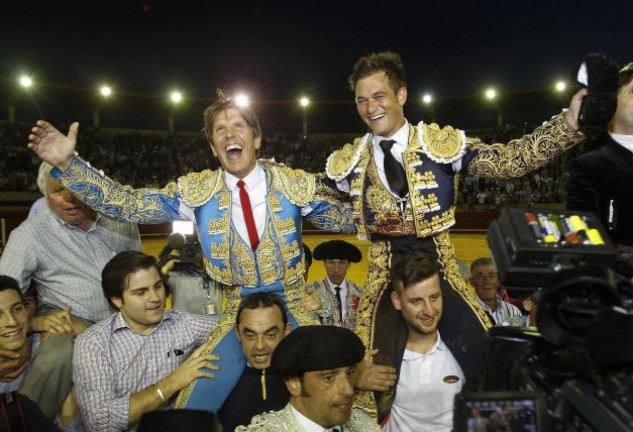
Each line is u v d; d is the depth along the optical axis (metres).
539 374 1.07
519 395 0.95
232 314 2.48
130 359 2.48
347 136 27.31
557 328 1.03
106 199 2.42
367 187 2.40
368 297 2.39
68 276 2.92
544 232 1.16
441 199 2.31
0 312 2.42
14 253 2.80
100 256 3.00
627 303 1.00
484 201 19.77
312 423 1.86
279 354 1.85
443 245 2.38
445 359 2.31
